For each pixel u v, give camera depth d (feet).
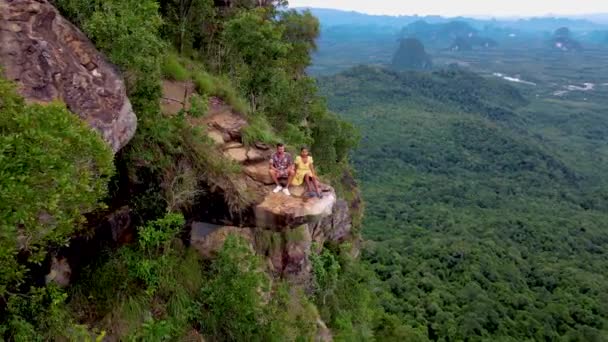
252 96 64.69
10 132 19.22
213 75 65.57
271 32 59.88
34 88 26.55
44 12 28.94
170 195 37.68
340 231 87.15
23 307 26.96
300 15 96.37
